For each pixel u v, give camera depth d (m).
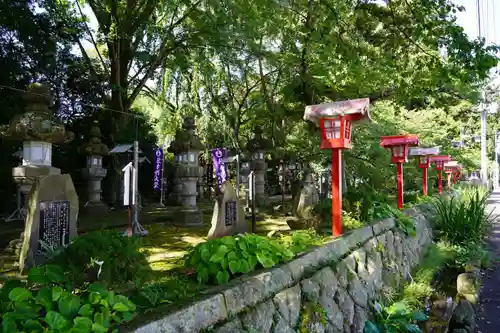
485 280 7.62
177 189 14.55
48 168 6.48
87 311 2.25
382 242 6.70
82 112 15.24
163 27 12.95
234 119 16.94
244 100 16.25
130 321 2.39
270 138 14.63
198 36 12.20
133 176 6.30
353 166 10.55
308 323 3.80
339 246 5.22
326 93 10.06
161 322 2.44
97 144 11.55
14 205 11.58
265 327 3.28
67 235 4.90
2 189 11.62
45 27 12.88
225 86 17.50
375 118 12.05
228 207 6.10
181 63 12.94
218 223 5.86
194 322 2.68
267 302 3.46
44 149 6.67
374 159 10.46
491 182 32.66
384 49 8.91
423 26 6.34
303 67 9.80
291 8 8.97
